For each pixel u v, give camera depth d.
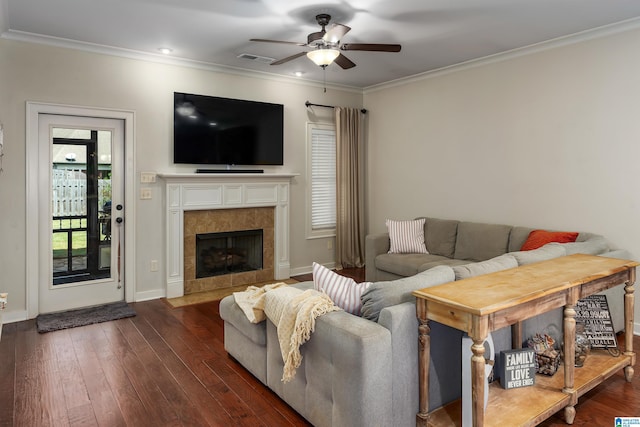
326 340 2.12
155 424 2.34
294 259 5.85
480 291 2.09
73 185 4.30
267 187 5.44
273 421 2.37
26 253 4.01
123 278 4.62
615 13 3.41
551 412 2.20
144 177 4.61
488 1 3.19
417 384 2.17
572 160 4.04
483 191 4.83
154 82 4.62
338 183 6.04
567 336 2.33
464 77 4.96
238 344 3.01
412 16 3.48
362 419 1.95
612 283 2.64
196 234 4.96
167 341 3.52
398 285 2.22
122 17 3.50
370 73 5.38
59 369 2.99
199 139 4.86
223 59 4.73
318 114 5.95
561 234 3.91
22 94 3.92
